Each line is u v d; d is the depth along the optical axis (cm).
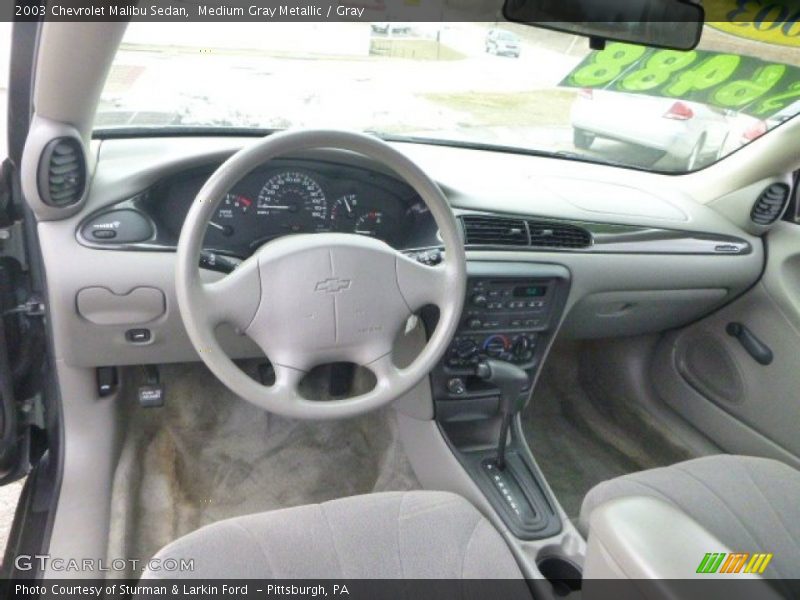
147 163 139
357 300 115
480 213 161
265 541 114
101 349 147
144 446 182
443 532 119
